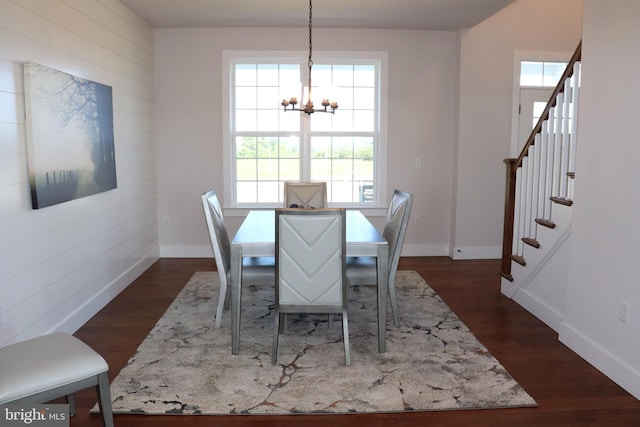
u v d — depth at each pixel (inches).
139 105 197.5
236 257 121.0
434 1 174.6
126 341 130.4
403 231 137.7
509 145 222.7
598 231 114.8
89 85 144.9
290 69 223.1
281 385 106.5
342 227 113.1
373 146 229.0
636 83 101.8
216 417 94.7
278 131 225.6
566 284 132.4
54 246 127.2
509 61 218.8
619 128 107.3
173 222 225.8
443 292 175.6
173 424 92.3
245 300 166.6
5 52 106.1
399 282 187.3
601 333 114.0
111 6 167.3
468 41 216.5
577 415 96.0
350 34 217.9
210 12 189.9
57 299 129.0
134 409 96.5
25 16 113.8
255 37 215.9
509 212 170.2
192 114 219.8
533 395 103.3
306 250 113.6
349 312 154.3
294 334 135.9
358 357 120.9
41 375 73.9
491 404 99.2
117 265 173.3
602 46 113.2
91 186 146.4
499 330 139.3
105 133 157.8
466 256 226.4
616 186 108.3
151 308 157.4
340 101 226.2
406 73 221.9
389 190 227.3
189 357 120.3
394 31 219.5
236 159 227.0
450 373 112.4
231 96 221.9
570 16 219.1
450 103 224.7
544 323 144.9
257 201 229.0
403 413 96.3
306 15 194.4
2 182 104.9
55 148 124.3
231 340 130.6
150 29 211.6
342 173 229.5
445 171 228.2
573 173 128.6
